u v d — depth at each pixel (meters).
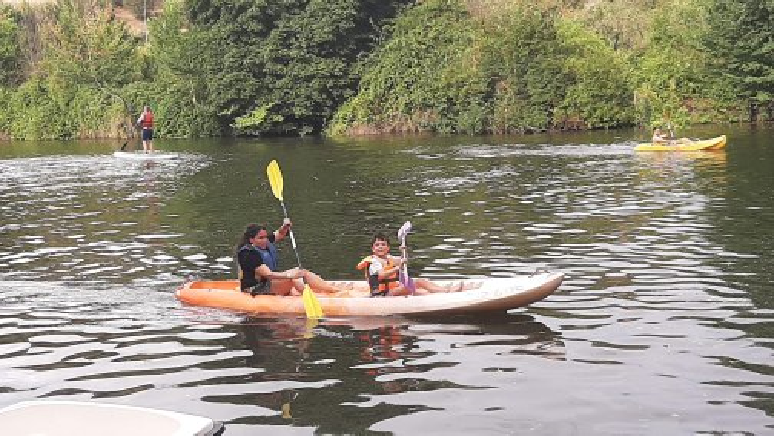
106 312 8.66
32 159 30.16
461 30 41.69
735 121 39.66
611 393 6.05
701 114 39.75
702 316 7.89
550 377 6.43
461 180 19.75
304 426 5.64
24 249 12.26
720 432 5.34
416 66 41.00
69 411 5.00
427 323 8.02
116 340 7.70
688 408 5.74
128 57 47.41
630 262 10.30
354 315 8.35
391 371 6.68
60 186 20.78
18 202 17.81
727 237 11.65
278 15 43.34
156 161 27.83
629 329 7.58
